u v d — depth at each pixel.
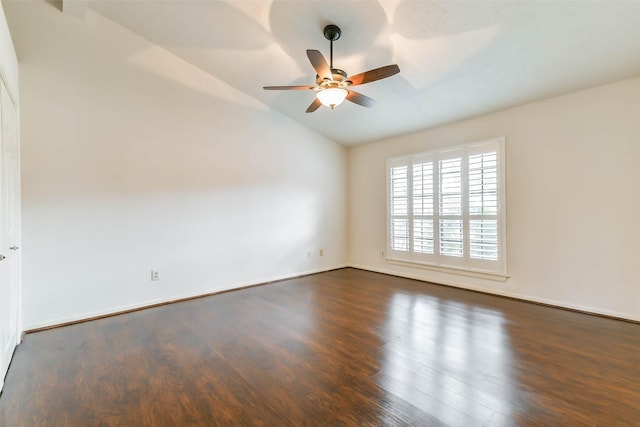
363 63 3.37
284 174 4.89
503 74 3.12
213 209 4.12
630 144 2.92
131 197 3.48
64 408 1.77
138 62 3.53
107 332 2.85
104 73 3.32
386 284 4.52
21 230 2.84
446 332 2.76
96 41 3.27
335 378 2.04
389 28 2.86
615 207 3.01
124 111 3.44
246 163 4.44
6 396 1.88
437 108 3.95
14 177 2.55
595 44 2.58
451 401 1.78
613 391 1.85
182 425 1.62
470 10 2.49
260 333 2.79
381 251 5.31
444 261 4.37
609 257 3.05
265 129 4.64
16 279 2.60
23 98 2.88
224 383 2.00
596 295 3.13
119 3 3.09
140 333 2.82
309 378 2.04
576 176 3.23
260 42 3.41
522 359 2.26
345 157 5.82
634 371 2.07
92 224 3.25
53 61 3.04
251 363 2.25
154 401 1.82
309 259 5.25
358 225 5.70
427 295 3.93
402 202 4.91
